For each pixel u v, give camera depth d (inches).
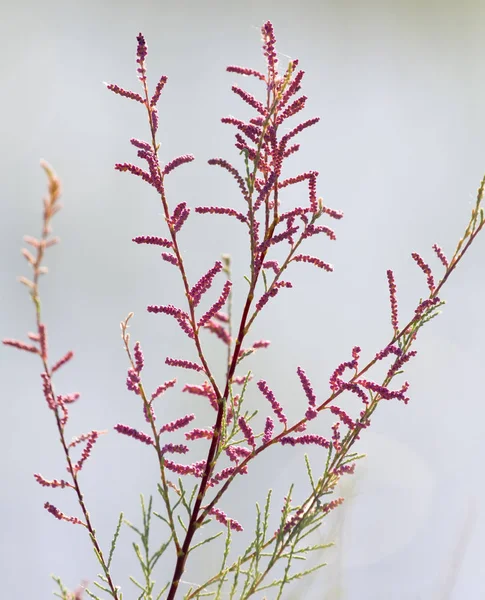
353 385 64.0
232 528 63.8
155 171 64.4
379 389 63.9
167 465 63.6
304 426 64.2
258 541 63.8
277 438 63.9
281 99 64.4
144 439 63.4
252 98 64.3
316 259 63.9
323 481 64.1
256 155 63.7
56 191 59.7
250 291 64.0
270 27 64.4
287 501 64.1
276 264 64.2
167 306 64.0
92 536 63.8
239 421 63.8
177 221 64.4
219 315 64.2
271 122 64.4
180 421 63.5
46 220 59.9
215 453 63.9
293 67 63.8
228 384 63.9
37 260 60.4
